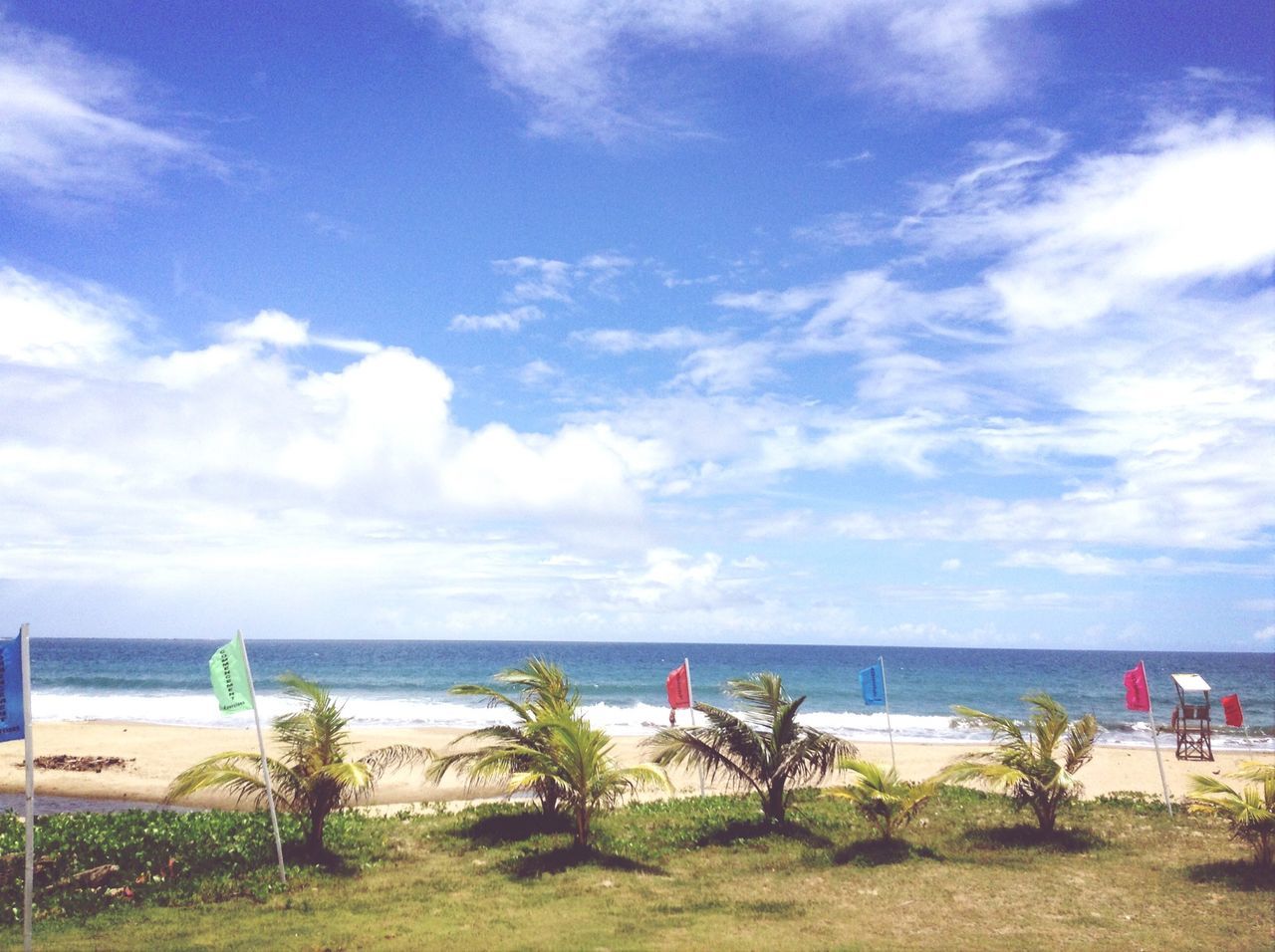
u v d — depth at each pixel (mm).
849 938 8391
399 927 8727
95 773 21688
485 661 107688
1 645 7312
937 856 11898
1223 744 34344
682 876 10953
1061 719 13977
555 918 9055
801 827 13625
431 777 13859
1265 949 8109
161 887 10234
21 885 10102
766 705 14148
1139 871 11039
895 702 59938
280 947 8070
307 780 11578
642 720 40188
